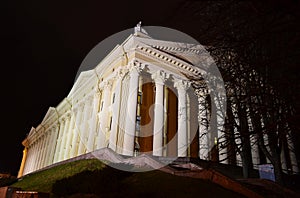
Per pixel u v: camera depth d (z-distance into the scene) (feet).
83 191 45.44
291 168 97.66
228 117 53.06
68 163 87.92
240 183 49.70
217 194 43.83
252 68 22.35
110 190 44.34
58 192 47.98
